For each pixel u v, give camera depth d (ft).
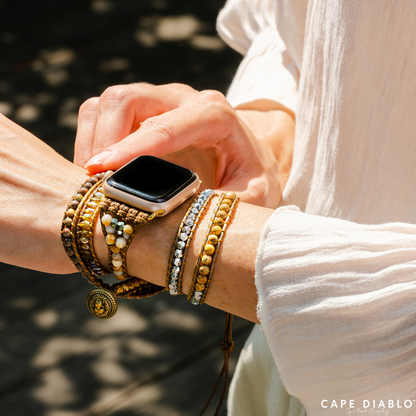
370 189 2.64
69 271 2.34
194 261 2.04
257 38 3.74
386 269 1.89
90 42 11.68
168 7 12.61
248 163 2.83
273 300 1.92
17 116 10.12
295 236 1.96
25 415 6.37
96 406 6.46
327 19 2.62
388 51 2.34
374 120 2.49
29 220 2.25
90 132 2.80
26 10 12.41
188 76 10.97
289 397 3.21
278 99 3.30
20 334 7.18
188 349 7.04
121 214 2.09
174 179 2.16
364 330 1.86
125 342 7.10
